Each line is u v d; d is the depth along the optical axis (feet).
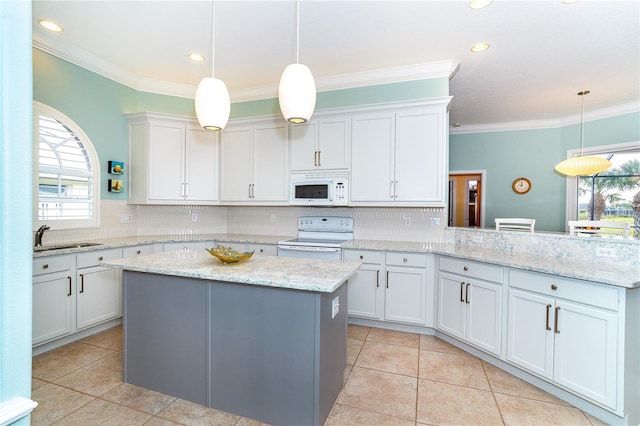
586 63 10.22
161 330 6.57
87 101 10.45
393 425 5.69
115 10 7.80
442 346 8.95
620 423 5.58
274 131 12.14
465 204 18.12
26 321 2.05
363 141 10.90
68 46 9.57
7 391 1.98
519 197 17.01
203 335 6.22
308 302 5.45
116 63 10.87
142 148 11.62
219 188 12.94
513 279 7.29
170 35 8.98
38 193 9.16
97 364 7.73
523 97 13.21
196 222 13.65
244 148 12.57
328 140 11.35
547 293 6.59
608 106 14.28
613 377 5.56
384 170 10.66
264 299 5.77
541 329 6.71
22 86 2.02
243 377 5.92
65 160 9.84
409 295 9.81
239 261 6.83
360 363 7.94
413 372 7.52
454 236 10.83
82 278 9.00
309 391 5.46
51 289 8.25
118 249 9.96
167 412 6.00
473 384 7.02
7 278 1.97
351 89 11.55
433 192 10.16
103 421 5.71
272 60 10.46
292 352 5.57
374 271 10.15
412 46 9.32
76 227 10.18
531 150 16.72
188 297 6.35
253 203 12.42
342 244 10.71
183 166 12.22
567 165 12.46
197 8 7.70
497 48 9.36
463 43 9.11
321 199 11.23
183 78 12.16
